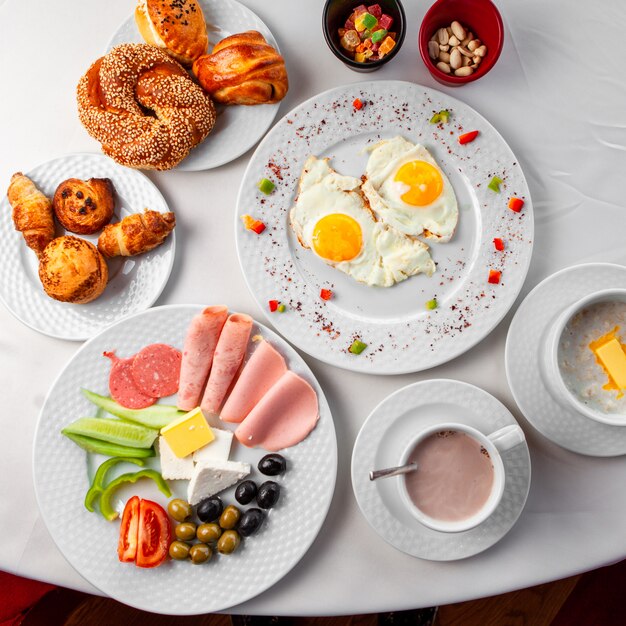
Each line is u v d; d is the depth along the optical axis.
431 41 1.56
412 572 1.51
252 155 1.61
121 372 1.55
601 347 1.42
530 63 1.61
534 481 1.54
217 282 1.62
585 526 1.51
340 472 1.56
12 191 1.56
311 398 1.50
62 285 1.50
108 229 1.54
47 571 1.54
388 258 1.58
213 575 1.49
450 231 1.57
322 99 1.56
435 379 1.49
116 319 1.58
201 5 1.60
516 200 1.55
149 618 2.09
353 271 1.58
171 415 1.55
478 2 1.48
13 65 1.67
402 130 1.58
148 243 1.53
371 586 1.51
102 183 1.56
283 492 1.51
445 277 1.58
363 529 1.53
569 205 1.61
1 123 1.66
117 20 1.66
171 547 1.49
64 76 1.66
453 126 1.57
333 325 1.56
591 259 1.60
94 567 1.50
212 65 1.51
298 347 1.54
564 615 2.11
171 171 1.63
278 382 1.49
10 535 1.56
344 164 1.60
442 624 2.13
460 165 1.58
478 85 1.62
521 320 1.50
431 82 1.62
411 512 1.34
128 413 1.55
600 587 2.11
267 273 1.57
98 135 1.54
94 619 2.07
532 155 1.61
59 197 1.55
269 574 1.48
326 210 1.57
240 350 1.51
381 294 1.58
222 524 1.48
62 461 1.54
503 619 2.12
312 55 1.64
